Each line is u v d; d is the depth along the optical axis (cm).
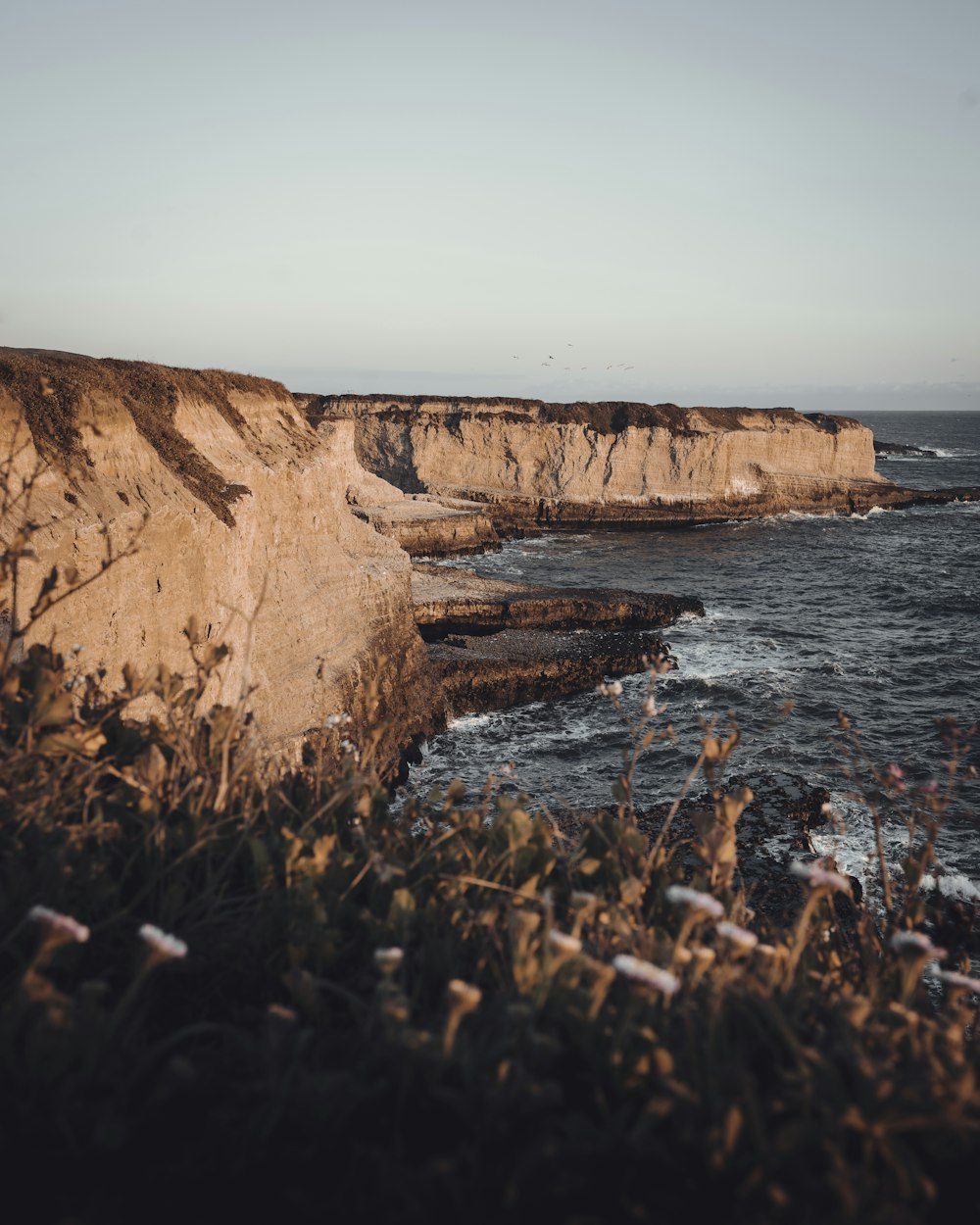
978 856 1516
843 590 4684
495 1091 180
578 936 247
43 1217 168
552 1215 171
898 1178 171
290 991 235
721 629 3694
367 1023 211
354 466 6053
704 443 7312
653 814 1377
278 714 1762
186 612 1377
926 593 4575
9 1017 182
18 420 1100
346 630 2247
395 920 258
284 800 327
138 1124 182
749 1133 179
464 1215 164
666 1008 217
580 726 2517
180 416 1853
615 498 7219
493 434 7288
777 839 1238
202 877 288
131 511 1233
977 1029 248
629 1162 176
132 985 192
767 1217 162
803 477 7856
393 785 1788
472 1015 219
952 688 2930
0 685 311
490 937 262
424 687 2559
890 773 393
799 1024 222
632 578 5044
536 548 6131
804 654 3328
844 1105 182
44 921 189
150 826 289
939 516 7762
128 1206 172
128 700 363
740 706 2694
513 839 306
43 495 1099
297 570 2181
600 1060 199
